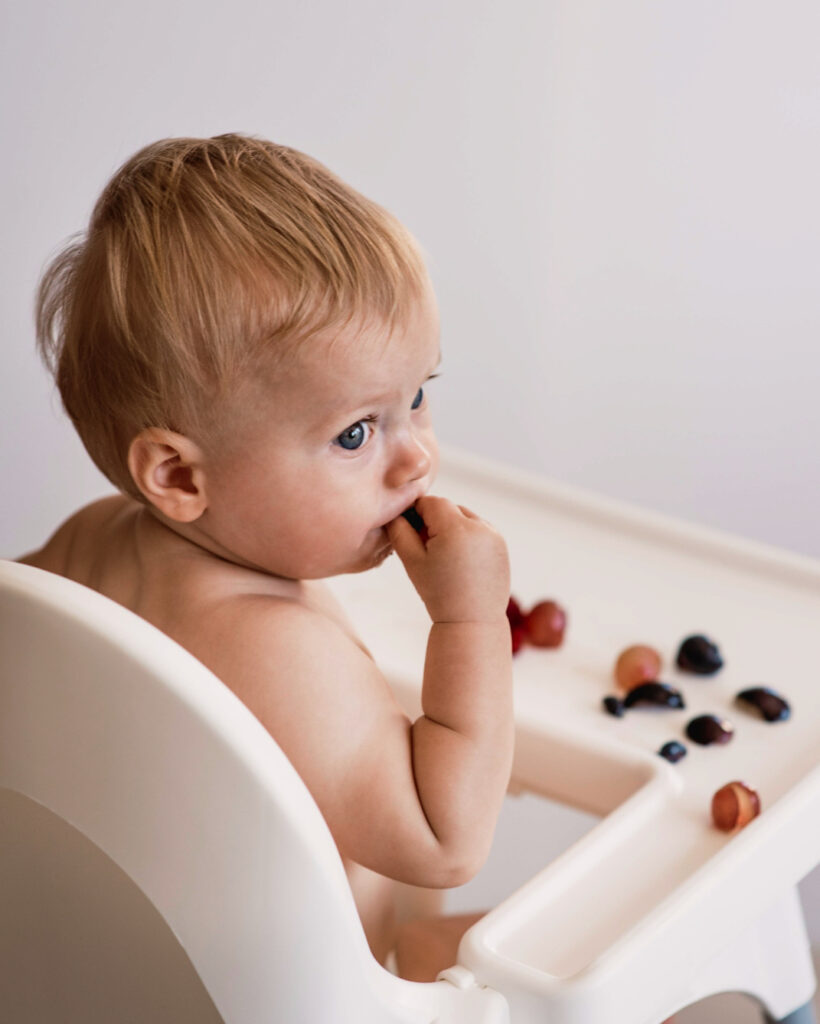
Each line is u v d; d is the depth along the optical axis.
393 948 0.74
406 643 0.86
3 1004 0.61
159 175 0.58
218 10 1.18
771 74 1.43
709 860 0.62
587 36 1.40
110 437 0.59
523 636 0.87
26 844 0.56
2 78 1.07
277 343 0.54
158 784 0.46
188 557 0.61
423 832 0.55
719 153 1.47
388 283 0.56
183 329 0.54
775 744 0.77
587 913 0.61
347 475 0.58
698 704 0.81
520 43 1.38
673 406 1.56
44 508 1.22
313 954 0.48
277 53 1.23
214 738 0.45
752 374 1.54
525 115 1.41
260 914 0.47
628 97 1.44
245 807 0.46
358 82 1.30
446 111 1.36
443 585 0.58
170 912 0.48
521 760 0.75
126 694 0.45
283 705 0.56
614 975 0.55
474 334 1.48
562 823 1.46
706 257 1.50
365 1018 0.51
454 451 1.03
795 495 1.57
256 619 0.58
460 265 1.44
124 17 1.12
